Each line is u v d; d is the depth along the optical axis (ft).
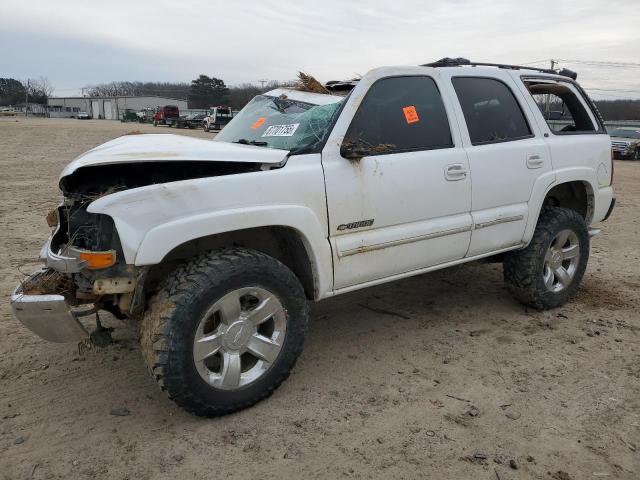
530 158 14.40
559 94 16.84
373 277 11.97
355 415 10.32
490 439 9.62
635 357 12.87
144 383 11.46
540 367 12.30
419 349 13.20
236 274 9.65
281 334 10.57
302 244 10.94
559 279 15.76
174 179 10.38
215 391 9.79
